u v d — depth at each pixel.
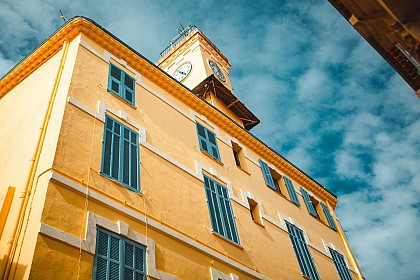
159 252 9.27
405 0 5.01
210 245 11.07
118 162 10.28
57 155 8.80
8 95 14.12
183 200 11.44
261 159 18.45
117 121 11.41
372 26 5.96
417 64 5.93
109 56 13.48
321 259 16.39
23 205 8.11
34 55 13.66
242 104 21.75
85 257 7.54
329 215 20.45
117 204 9.14
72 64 11.71
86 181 8.96
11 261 7.12
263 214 15.00
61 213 7.84
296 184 19.89
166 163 12.00
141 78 14.35
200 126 15.68
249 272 11.66
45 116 10.27
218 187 13.62
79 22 13.12
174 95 15.62
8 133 11.62
